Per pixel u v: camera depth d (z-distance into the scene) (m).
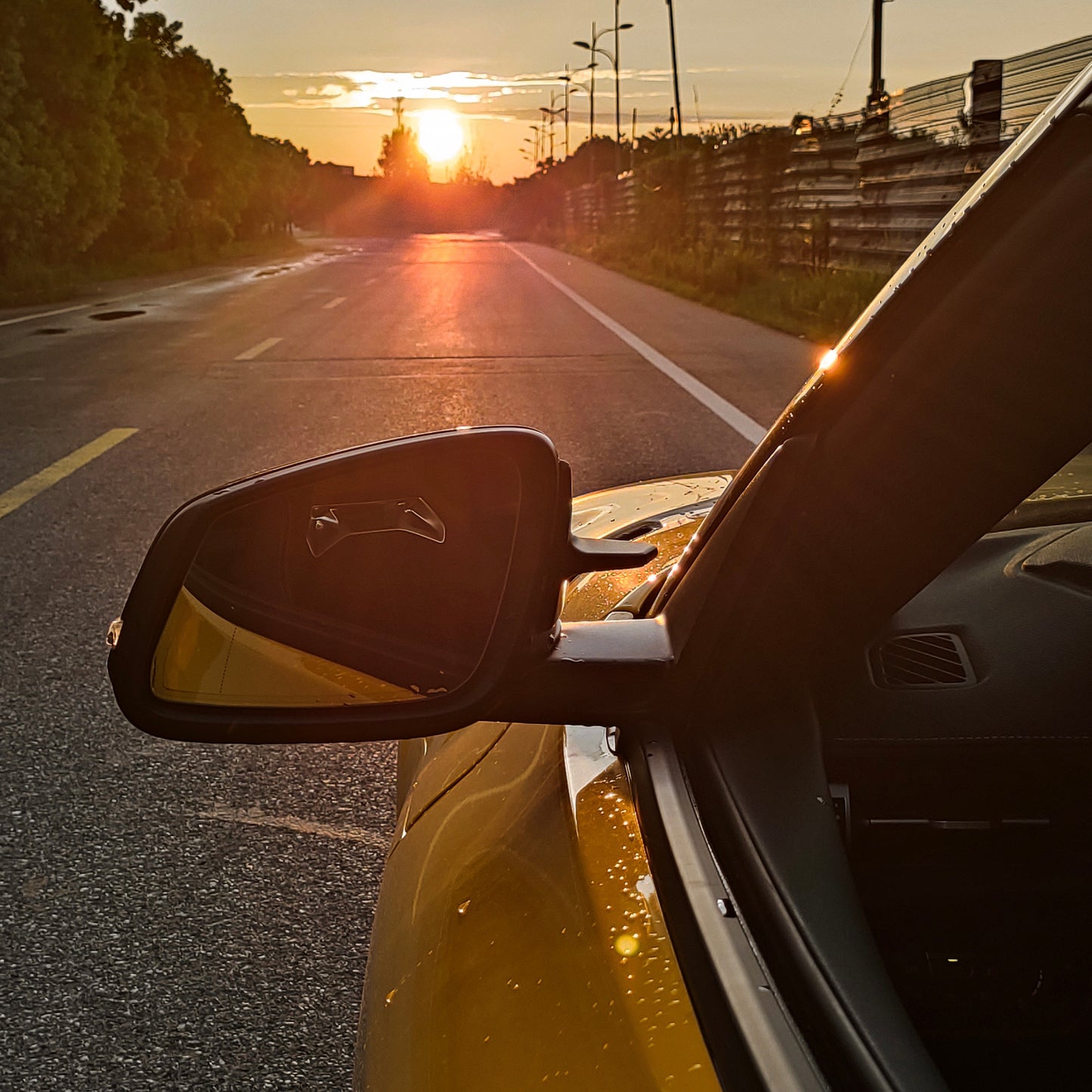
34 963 2.47
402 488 1.06
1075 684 1.16
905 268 0.88
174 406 9.34
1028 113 12.12
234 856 2.86
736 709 1.07
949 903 1.18
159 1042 2.23
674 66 40.78
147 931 2.57
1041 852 1.17
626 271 30.41
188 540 1.04
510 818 1.19
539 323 15.85
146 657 1.02
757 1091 0.74
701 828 0.98
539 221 81.75
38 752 3.43
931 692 1.17
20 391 10.28
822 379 0.94
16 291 22.70
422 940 1.14
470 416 8.53
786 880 0.93
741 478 1.08
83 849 2.91
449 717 1.03
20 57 26.61
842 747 1.15
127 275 30.89
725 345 13.12
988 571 1.35
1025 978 1.20
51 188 27.12
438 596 1.05
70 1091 2.11
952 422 0.86
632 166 50.56
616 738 1.13
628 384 10.03
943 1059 1.22
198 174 44.41
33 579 5.00
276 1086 2.11
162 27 42.41
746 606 1.03
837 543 0.97
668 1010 0.84
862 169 19.02
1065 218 0.75
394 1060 1.05
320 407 9.08
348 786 3.20
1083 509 1.50
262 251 51.16
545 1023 0.90
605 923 0.94
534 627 1.06
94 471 7.03
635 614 1.32
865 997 0.84
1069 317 0.77
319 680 1.04
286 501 1.05
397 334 14.59
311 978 2.40
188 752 3.42
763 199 25.48
